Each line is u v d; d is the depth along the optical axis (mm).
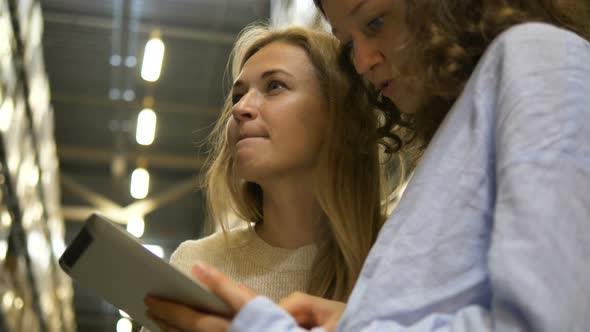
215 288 1082
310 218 1838
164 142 14930
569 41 1070
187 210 16234
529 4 1205
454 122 1103
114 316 18094
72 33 12578
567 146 979
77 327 18297
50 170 11562
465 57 1169
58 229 12703
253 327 1006
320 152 1817
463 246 1021
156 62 11773
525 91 1028
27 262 9516
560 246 924
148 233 16656
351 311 1032
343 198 1794
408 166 1891
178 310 1150
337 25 1323
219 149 2088
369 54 1285
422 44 1198
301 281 1782
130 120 14320
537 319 884
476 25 1176
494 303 931
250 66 1880
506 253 929
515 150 991
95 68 13242
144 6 12172
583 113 1005
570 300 903
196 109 14141
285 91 1827
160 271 1127
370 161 1859
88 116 14211
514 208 957
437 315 984
